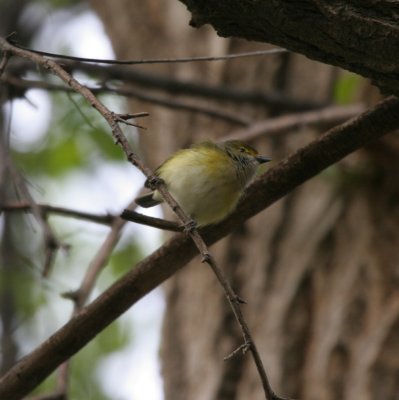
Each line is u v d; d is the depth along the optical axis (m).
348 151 6.86
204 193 8.41
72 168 16.16
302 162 7.00
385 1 5.27
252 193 7.20
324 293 10.92
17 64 10.80
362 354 10.26
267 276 11.31
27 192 8.85
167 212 12.05
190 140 13.06
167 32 14.20
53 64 5.73
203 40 13.79
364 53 5.45
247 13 5.56
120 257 15.49
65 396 8.09
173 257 7.13
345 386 10.13
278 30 5.61
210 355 11.05
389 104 6.52
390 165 11.29
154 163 13.41
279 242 11.55
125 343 15.09
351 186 11.45
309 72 13.01
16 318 14.31
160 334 12.16
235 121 11.73
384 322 10.36
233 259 11.64
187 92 12.09
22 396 7.41
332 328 10.54
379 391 9.95
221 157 8.66
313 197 11.66
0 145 9.48
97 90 9.73
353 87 11.99
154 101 11.23
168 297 12.00
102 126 14.52
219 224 7.32
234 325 11.18
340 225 11.32
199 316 11.48
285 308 10.94
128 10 14.81
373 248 11.00
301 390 10.34
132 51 14.45
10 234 14.96
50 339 7.29
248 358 10.82
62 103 15.54
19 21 16.75
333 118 11.38
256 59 13.29
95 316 7.20
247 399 10.44
